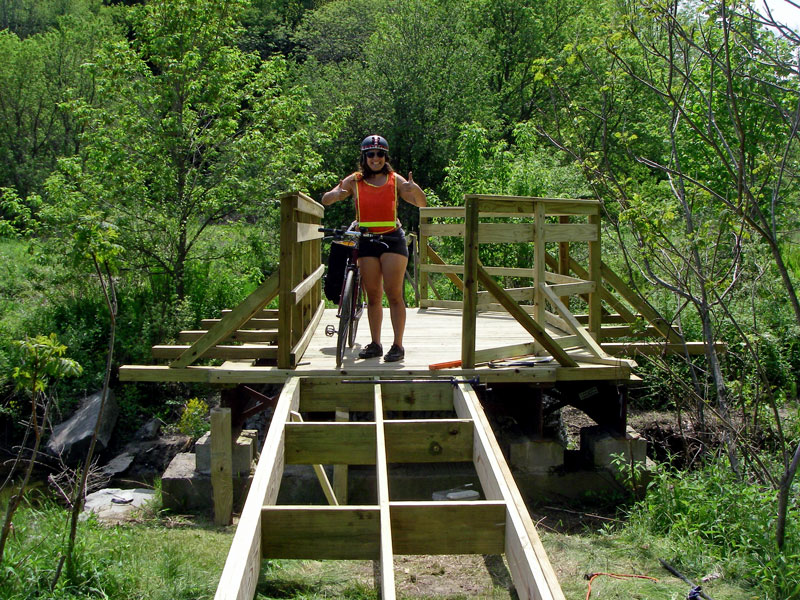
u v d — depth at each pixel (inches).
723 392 242.1
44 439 422.3
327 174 573.6
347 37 1706.4
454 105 1114.7
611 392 269.3
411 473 255.3
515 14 1336.1
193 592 177.5
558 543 208.4
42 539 189.6
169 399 457.1
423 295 377.4
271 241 574.9
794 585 167.6
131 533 215.8
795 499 205.9
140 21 560.4
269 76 569.0
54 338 171.6
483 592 177.5
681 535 203.9
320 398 229.5
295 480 254.8
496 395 274.7
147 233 543.2
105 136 525.0
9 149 1072.2
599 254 265.9
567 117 275.9
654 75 254.4
